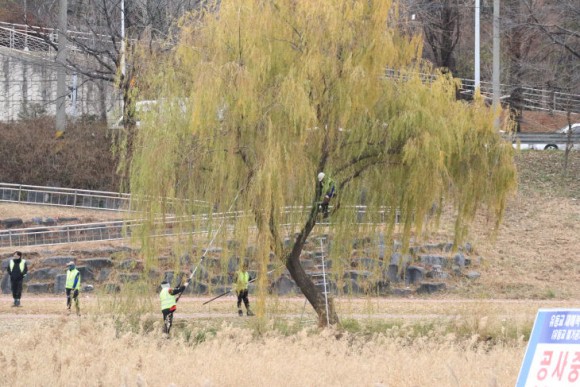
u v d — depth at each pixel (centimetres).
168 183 8850
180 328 9525
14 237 13638
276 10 8675
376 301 11850
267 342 6962
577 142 18088
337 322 9475
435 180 8562
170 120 8894
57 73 17362
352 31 8562
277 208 8344
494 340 8788
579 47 19900
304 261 12469
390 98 8875
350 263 11838
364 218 9219
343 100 8481
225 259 8831
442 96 9019
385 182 9025
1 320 10125
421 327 9444
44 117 18062
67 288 10444
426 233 9569
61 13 15750
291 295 12338
